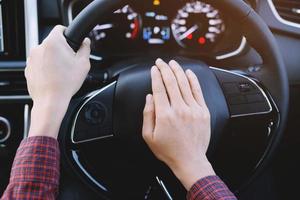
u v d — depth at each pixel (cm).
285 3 131
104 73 109
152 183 103
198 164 73
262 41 94
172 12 129
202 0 89
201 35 133
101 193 107
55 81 72
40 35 125
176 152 74
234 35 128
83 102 95
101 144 97
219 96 96
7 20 122
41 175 66
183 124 75
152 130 78
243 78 99
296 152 149
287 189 155
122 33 129
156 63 82
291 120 142
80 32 82
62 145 97
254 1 129
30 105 129
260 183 151
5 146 133
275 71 98
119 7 85
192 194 71
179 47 134
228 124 99
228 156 104
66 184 135
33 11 123
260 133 102
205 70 97
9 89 126
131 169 102
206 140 77
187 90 79
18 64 125
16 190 65
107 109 94
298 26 132
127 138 93
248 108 98
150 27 130
